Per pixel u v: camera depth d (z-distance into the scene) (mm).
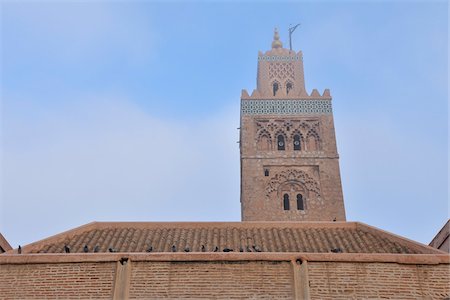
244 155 48625
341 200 46469
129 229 23406
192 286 17469
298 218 45594
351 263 17891
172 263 17906
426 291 17391
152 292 17391
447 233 22406
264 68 55219
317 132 50062
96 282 17578
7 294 17422
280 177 47625
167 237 22422
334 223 24031
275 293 17375
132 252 19219
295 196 46938
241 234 23000
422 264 17844
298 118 50688
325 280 17594
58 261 17938
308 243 21797
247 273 17719
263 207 46125
